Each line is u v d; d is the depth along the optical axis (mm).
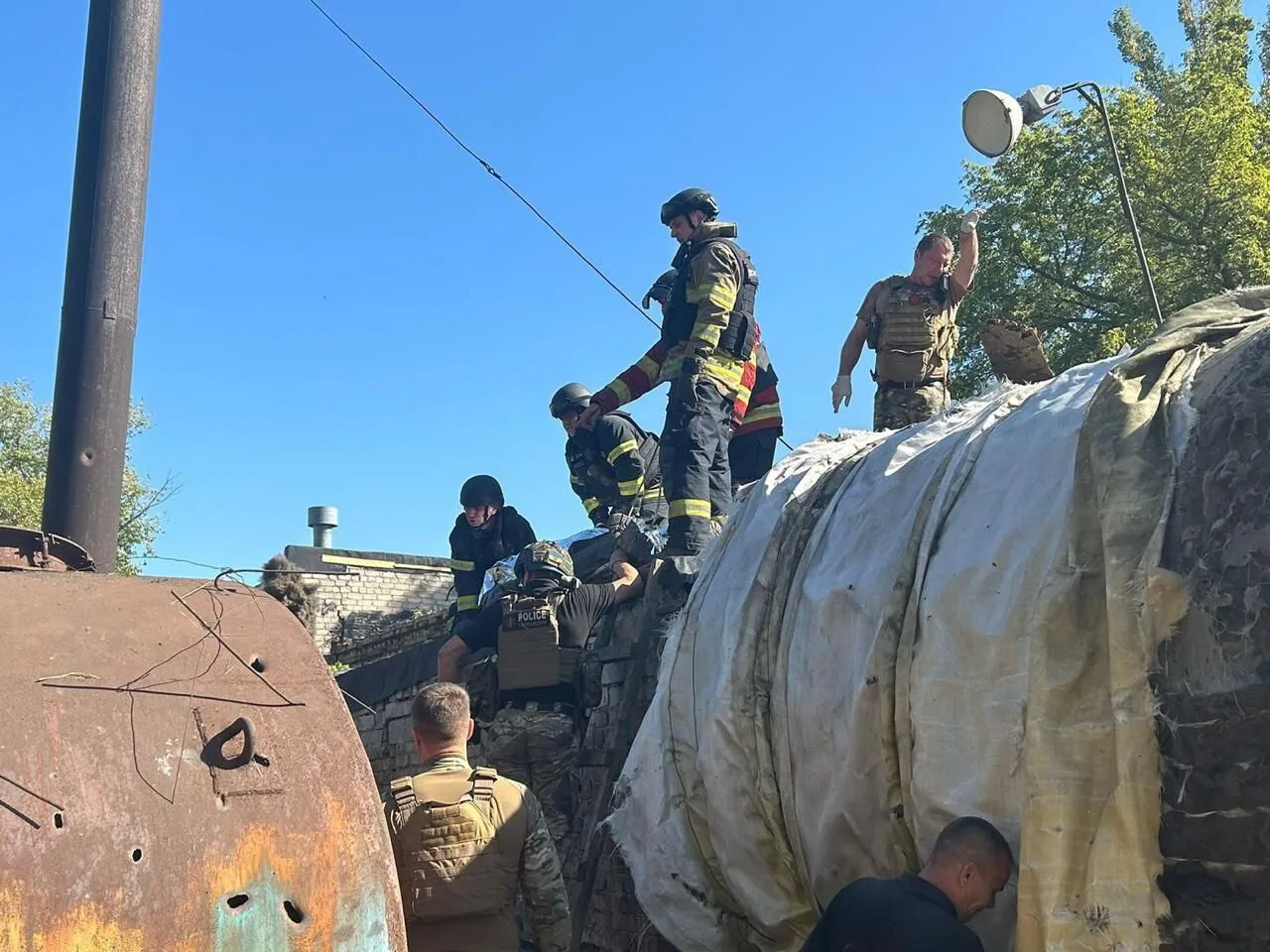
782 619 3832
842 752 3344
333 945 2053
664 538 6727
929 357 6137
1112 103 20969
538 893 3766
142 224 4145
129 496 25234
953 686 2984
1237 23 24609
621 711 5410
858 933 2680
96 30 4141
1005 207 21484
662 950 4797
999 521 3080
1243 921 2209
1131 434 2732
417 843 3600
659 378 6551
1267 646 2246
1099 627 2617
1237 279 20484
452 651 6059
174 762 2064
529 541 8078
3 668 2043
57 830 1889
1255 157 21391
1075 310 21906
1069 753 2562
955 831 2729
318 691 2350
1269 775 2197
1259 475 2395
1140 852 2379
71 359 3979
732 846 3832
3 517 27000
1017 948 2531
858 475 4008
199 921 1943
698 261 6273
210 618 2391
